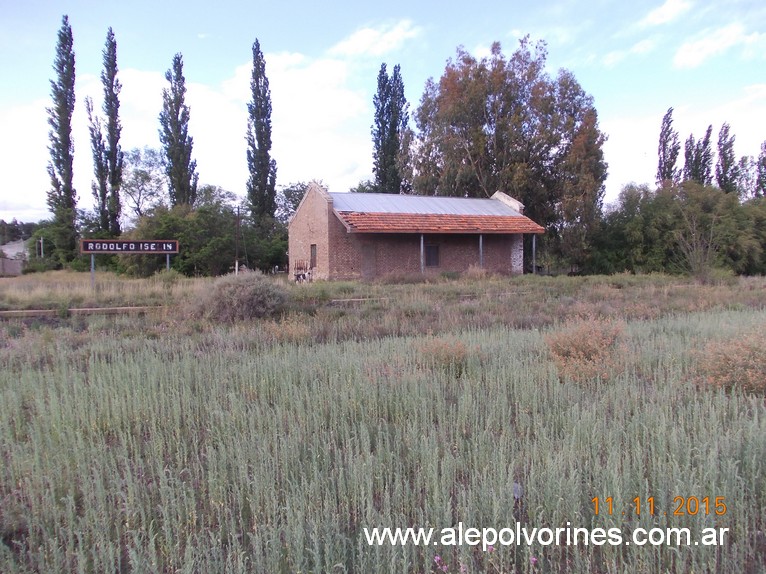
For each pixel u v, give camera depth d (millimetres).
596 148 36438
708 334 10234
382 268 28297
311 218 29203
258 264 40312
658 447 4672
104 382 6781
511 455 4730
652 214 34188
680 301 16641
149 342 10445
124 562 3623
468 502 3887
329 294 17344
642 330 10922
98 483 4023
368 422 5816
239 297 13477
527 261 39469
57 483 4375
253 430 5109
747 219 34969
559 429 5535
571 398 6367
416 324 13047
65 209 42594
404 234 28797
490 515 3730
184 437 5527
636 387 6793
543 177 38125
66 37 42688
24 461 4641
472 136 38219
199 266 34781
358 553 3541
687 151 57312
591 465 4578
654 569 3363
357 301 16594
